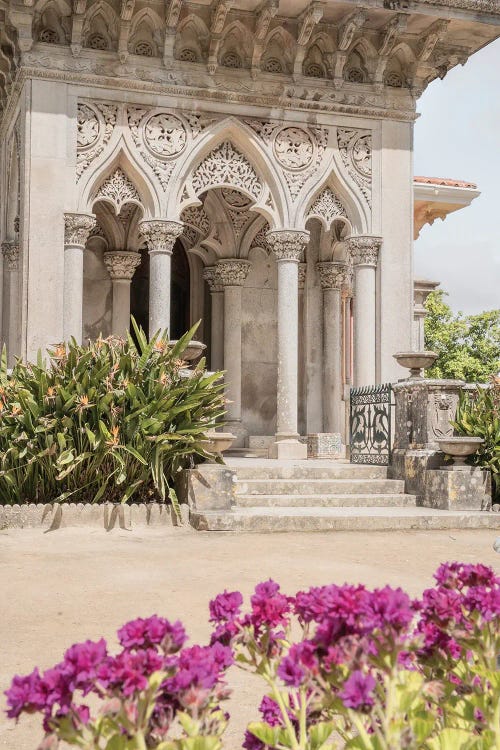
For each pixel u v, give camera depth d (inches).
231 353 725.9
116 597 240.5
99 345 413.4
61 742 135.6
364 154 626.8
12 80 601.0
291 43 604.7
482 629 94.0
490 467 452.1
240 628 95.9
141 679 76.6
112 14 567.5
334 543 354.6
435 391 477.1
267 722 100.3
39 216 553.6
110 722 78.6
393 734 77.6
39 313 552.4
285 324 604.1
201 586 256.2
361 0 577.0
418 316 853.2
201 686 80.5
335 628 81.9
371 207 626.2
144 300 838.5
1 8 553.6
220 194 718.5
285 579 267.0
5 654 182.2
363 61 626.5
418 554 325.7
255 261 745.6
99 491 384.8
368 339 622.2
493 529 414.3
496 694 87.6
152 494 406.3
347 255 753.6
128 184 583.5
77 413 387.9
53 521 372.2
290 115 608.1
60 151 558.9
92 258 733.9
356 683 77.5
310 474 490.6
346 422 800.3
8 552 322.7
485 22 609.0
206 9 580.1
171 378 408.8
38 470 387.9
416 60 629.9
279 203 606.5
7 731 142.7
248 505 444.5
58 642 192.1
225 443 418.9
